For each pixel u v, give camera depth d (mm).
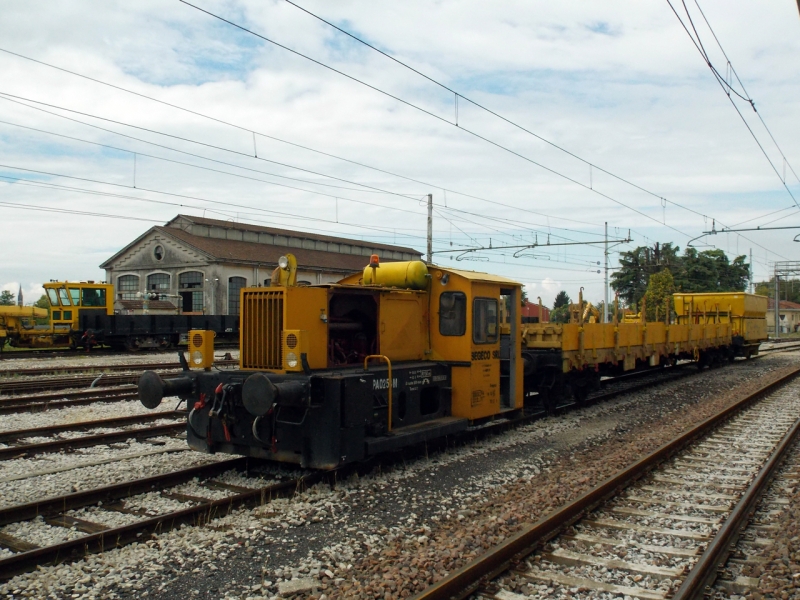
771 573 4711
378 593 4297
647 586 4590
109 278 45688
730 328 24969
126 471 7637
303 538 5512
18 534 5586
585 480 7117
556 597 4426
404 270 9234
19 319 28891
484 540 5270
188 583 4617
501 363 11203
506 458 8695
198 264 40281
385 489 7078
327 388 6871
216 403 7230
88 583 4629
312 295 7559
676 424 11062
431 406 9055
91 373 18906
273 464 7988
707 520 5992
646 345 16938
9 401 12594
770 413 12570
